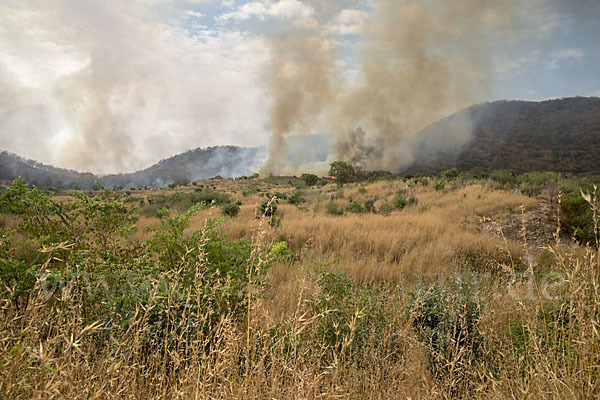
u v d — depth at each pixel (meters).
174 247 3.64
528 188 17.84
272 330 2.58
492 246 7.77
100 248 3.70
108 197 3.64
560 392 1.59
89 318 2.39
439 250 7.73
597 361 1.58
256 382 1.82
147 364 2.05
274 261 5.91
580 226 8.37
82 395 1.38
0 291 2.40
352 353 2.68
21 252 3.44
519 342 2.61
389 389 2.25
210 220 3.89
